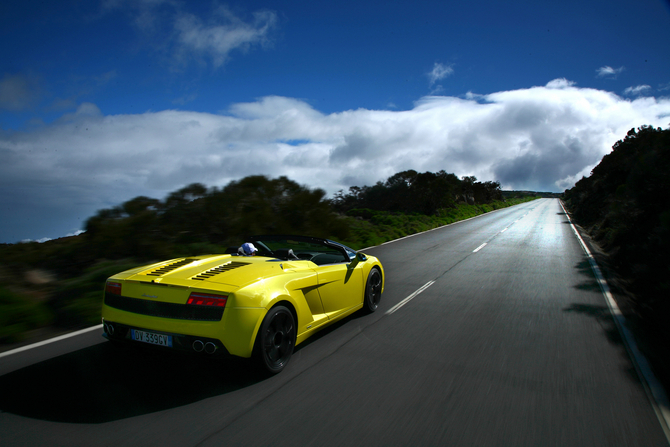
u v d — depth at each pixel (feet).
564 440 8.32
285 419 8.96
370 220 80.74
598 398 10.28
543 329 16.29
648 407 9.84
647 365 12.61
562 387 10.91
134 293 10.77
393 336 15.08
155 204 30.55
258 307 10.43
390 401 9.90
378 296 19.11
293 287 12.21
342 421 8.91
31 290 21.13
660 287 19.86
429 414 9.29
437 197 108.17
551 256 38.83
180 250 27.27
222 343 9.87
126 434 8.22
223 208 32.09
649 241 24.81
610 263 35.58
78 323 16.81
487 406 9.75
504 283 25.85
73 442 7.88
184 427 8.54
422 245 48.42
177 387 10.52
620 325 16.99
